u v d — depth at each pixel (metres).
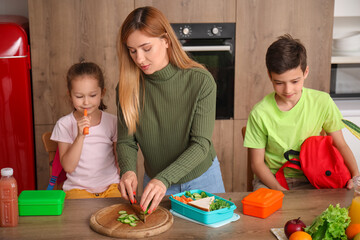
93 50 2.88
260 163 1.96
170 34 1.58
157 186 1.42
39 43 2.83
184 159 1.56
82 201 1.55
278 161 1.99
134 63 1.67
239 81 3.01
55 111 2.92
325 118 1.95
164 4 2.85
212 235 1.29
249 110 3.05
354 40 3.27
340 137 1.96
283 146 1.95
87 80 1.95
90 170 2.03
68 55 2.86
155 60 1.54
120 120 1.76
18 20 2.98
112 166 2.09
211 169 1.84
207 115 1.64
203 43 2.95
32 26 2.80
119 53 1.65
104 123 2.08
